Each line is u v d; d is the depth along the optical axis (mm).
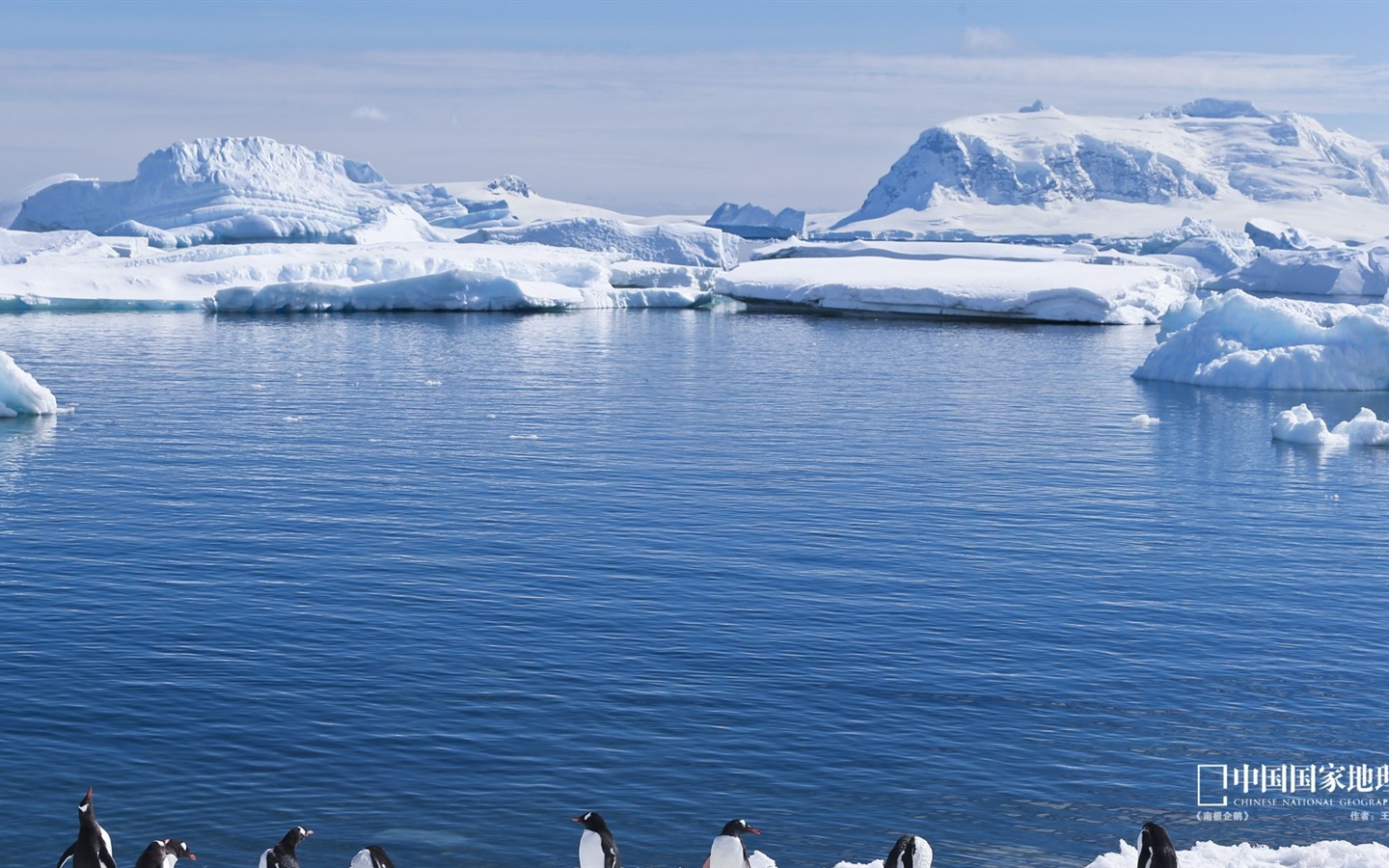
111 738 17328
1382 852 13258
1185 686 20094
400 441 42562
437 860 14438
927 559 27438
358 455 39562
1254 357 61500
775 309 120188
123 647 20844
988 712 18859
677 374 64938
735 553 27703
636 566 26453
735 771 16766
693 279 137250
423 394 55094
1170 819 15820
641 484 35375
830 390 59094
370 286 108250
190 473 36219
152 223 188625
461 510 31625
